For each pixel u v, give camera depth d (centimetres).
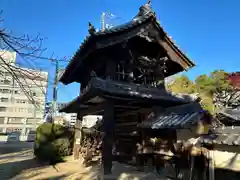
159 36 848
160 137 761
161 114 809
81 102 877
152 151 787
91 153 1070
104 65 838
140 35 802
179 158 647
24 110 4288
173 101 802
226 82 1878
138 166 844
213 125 562
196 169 570
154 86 880
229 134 485
